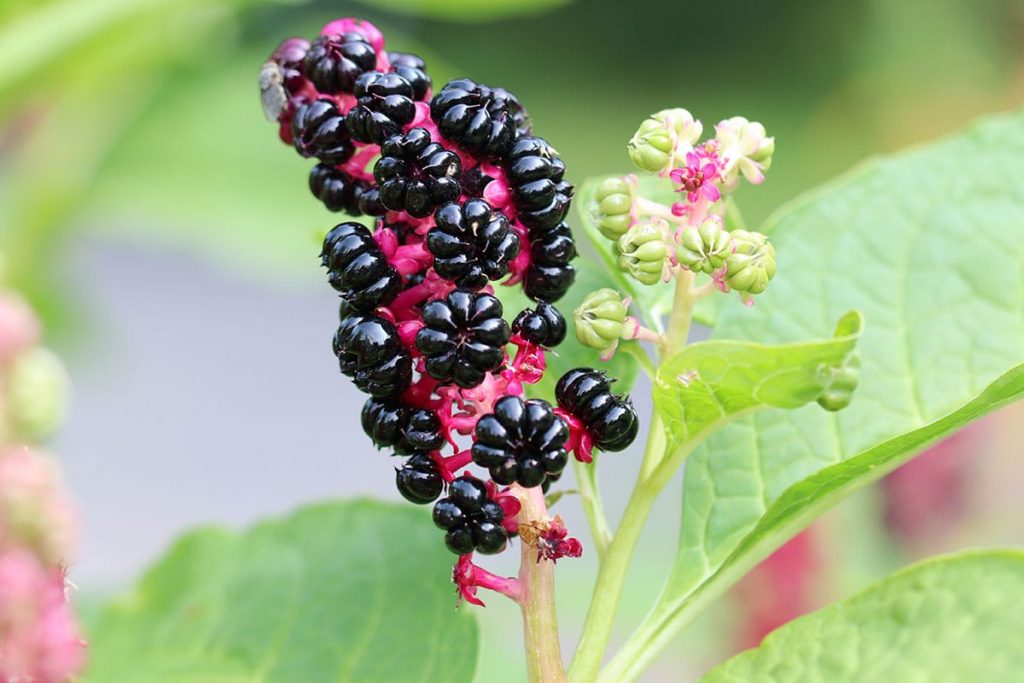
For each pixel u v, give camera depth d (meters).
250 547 0.34
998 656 0.29
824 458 0.32
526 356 0.29
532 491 0.29
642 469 0.30
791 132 2.12
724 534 0.31
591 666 0.30
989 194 0.33
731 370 0.28
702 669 0.55
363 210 0.30
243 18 0.66
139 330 1.92
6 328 0.30
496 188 0.29
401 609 0.33
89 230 0.57
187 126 0.59
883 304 0.33
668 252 0.30
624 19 2.37
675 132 0.30
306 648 0.33
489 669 0.41
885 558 0.58
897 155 0.34
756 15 2.28
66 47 0.43
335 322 2.02
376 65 0.30
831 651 0.29
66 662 0.29
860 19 2.15
